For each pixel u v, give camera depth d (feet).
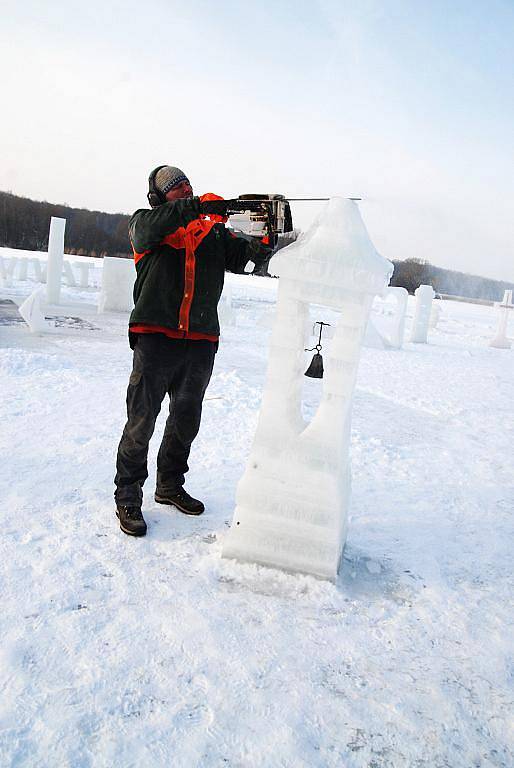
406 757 5.55
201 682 6.23
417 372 31.81
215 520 10.19
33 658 6.31
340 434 8.55
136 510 9.44
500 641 7.58
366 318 8.64
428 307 46.78
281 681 6.39
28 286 56.08
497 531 11.31
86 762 5.11
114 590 7.73
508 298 54.13
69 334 30.91
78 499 10.44
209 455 13.80
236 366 26.99
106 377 20.98
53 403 16.92
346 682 6.50
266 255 9.35
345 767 5.36
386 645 7.25
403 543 10.31
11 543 8.68
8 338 27.91
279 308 8.52
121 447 9.50
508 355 45.62
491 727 6.05
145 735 5.46
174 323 9.24
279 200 8.66
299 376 9.16
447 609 8.22
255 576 8.44
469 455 16.63
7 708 5.60
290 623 7.47
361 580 8.84
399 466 14.89
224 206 8.66
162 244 9.31
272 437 8.73
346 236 8.21
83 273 61.31
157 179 9.52
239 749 5.42
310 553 8.52
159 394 9.44
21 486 10.82
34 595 7.45
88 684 6.01
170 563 8.56
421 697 6.38
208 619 7.30
